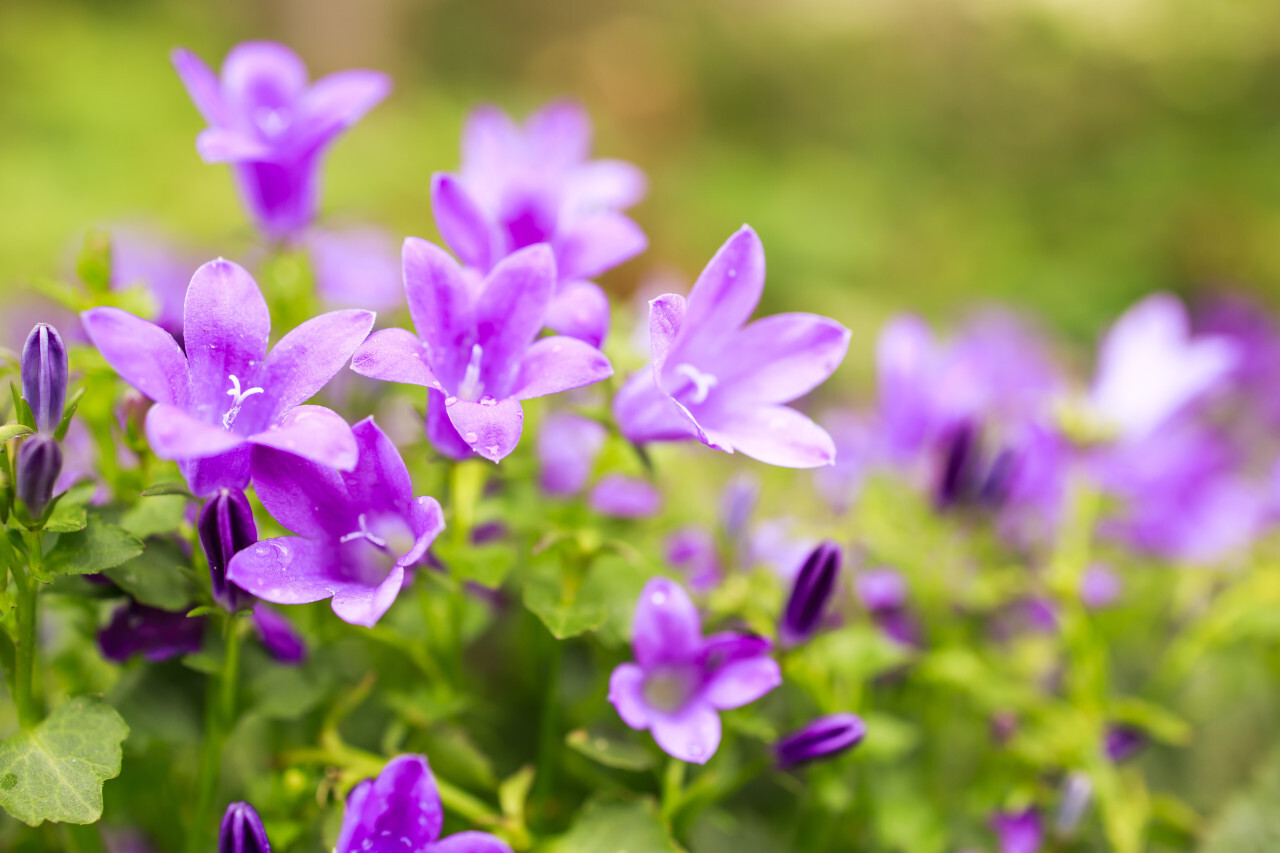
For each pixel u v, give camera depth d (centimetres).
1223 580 37
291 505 28
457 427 27
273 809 30
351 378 33
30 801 27
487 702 33
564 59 203
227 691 29
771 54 209
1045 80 184
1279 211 137
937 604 34
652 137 149
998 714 33
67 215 107
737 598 31
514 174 32
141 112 129
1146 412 36
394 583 27
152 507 29
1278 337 61
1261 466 51
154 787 30
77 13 155
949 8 197
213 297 28
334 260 34
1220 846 34
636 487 34
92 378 30
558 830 31
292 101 33
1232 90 172
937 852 32
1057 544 36
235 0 183
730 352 29
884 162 167
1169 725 33
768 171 132
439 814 27
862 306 96
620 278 72
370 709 32
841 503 36
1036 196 153
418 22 229
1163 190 143
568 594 30
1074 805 32
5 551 28
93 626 30
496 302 29
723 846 33
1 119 122
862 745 32
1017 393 40
